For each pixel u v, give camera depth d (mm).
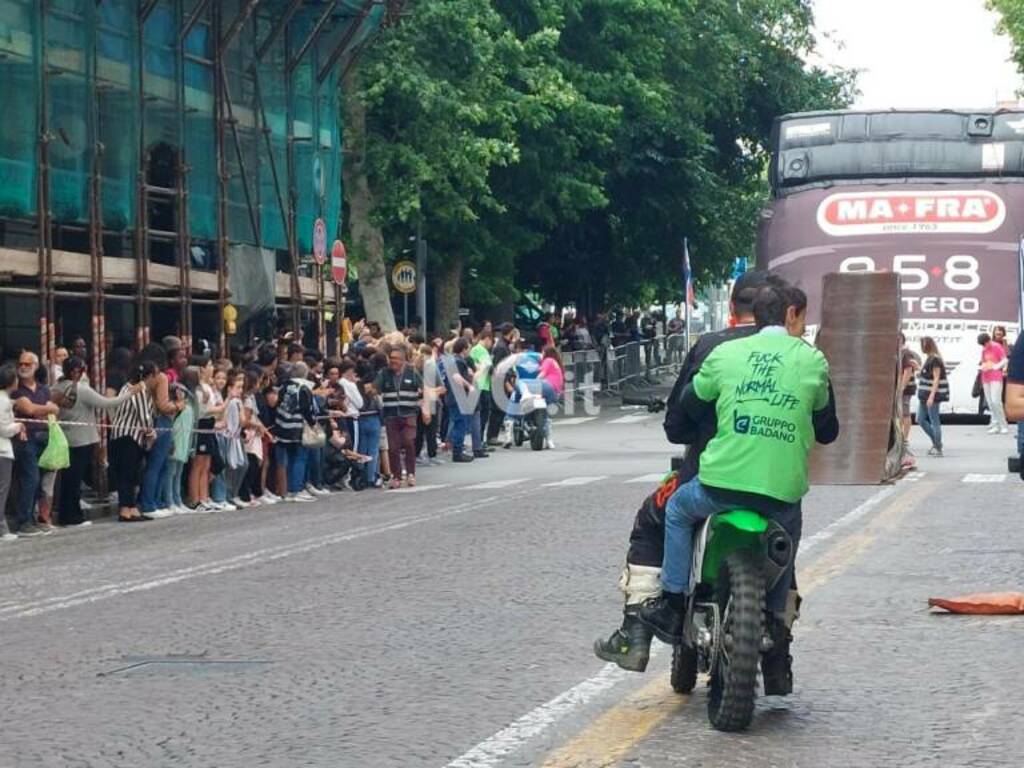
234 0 39938
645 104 62750
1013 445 39781
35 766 10430
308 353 35688
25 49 30375
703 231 70938
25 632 15641
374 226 53219
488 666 13336
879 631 14609
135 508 27938
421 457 41094
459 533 23062
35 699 12484
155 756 10641
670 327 79000
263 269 40781
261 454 30750
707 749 10523
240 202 40000
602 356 66062
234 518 27625
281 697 12320
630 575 11453
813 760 10250
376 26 46094
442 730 11141
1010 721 11227
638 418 55906
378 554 20906
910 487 28766
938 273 40156
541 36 55656
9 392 25656
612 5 61938
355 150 51656
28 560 22125
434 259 58031
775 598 11102
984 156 40219
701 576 10961
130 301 35094
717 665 11000
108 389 28375
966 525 22641
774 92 75188
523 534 22625
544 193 60031
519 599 16781
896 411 27531
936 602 15531
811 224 40312
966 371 40938
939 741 10711
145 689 12758
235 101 40281
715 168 76875
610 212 69062
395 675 13047
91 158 32469
